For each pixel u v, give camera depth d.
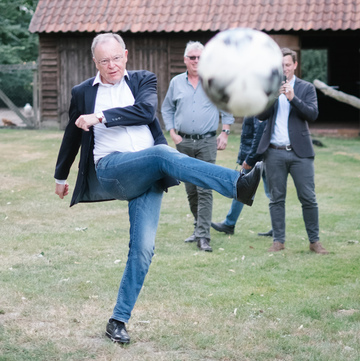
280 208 6.16
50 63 18.78
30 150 13.84
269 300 4.64
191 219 7.70
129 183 3.59
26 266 5.45
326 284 5.06
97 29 17.62
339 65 26.08
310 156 5.95
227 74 2.45
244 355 3.66
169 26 17.30
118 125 3.57
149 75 3.80
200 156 6.40
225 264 5.65
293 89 5.93
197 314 4.32
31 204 8.34
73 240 6.42
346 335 3.98
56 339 3.86
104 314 4.30
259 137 6.09
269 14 17.11
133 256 3.75
